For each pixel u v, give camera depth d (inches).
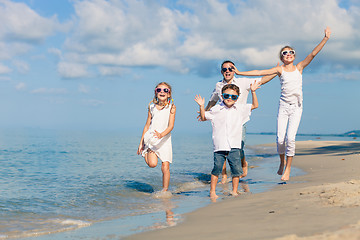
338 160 358.3
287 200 144.5
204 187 249.4
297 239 81.4
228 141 199.2
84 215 167.0
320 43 217.8
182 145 1014.4
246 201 161.2
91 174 325.1
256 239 91.1
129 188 244.4
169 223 133.9
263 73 227.0
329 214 108.0
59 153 633.0
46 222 152.5
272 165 388.2
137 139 1608.0
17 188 243.3
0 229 140.2
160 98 229.5
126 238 115.6
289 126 227.8
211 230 111.2
